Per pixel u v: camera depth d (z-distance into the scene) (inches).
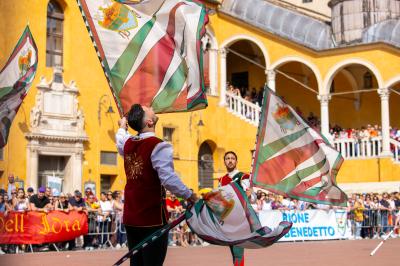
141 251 269.9
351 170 1290.6
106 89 1139.3
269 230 277.0
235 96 1364.4
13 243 722.8
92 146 1111.6
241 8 1430.9
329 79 1317.7
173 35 325.4
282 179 471.2
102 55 314.7
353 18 1402.6
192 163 1279.5
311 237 948.6
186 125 1275.8
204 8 333.7
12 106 588.1
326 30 1432.1
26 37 598.2
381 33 1357.0
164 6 325.7
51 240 749.9
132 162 265.9
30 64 593.3
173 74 323.0
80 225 781.3
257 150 465.1
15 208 763.4
